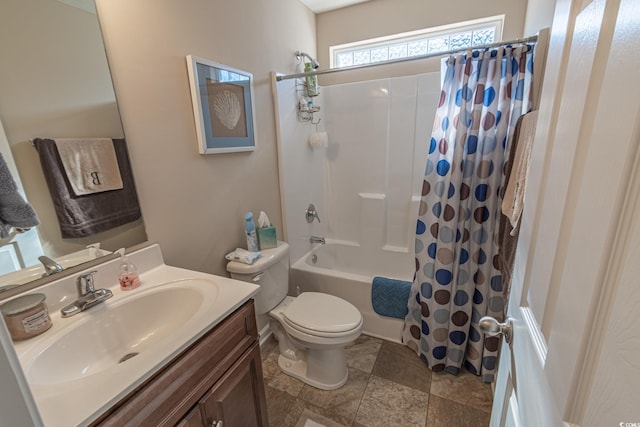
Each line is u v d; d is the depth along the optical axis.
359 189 2.73
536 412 0.54
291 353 1.85
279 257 1.74
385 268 2.74
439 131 1.61
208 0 1.45
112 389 0.66
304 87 2.29
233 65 1.63
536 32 1.58
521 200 1.08
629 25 0.31
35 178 0.91
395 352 1.92
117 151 1.12
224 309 0.96
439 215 1.62
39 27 0.88
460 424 1.45
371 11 2.36
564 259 0.47
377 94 2.48
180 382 0.81
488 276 1.62
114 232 1.13
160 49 1.24
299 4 2.26
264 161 1.96
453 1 2.14
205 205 1.53
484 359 1.65
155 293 1.10
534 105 1.41
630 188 0.30
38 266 0.93
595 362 0.35
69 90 0.96
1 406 0.35
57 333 0.86
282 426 1.47
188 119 1.39
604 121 0.36
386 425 1.46
